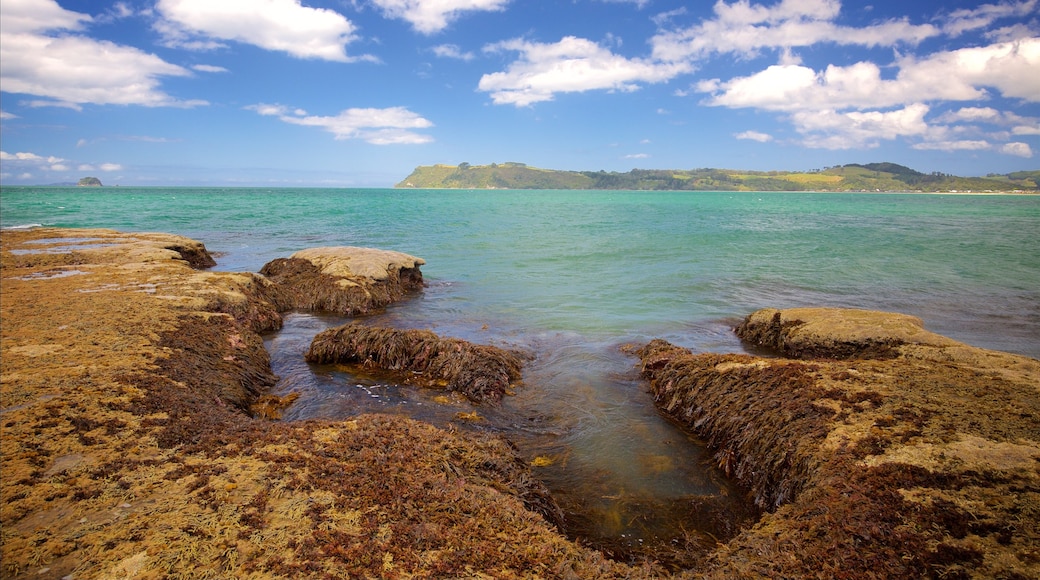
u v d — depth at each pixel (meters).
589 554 5.07
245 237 34.12
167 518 4.86
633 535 5.95
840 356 11.70
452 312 16.53
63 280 15.70
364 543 4.62
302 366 11.50
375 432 6.89
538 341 13.35
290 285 18.45
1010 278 22.44
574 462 7.54
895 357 10.66
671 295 18.91
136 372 8.48
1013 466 5.58
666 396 9.72
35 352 9.12
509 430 8.48
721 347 13.39
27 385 7.69
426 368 10.98
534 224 47.25
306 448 6.34
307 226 41.69
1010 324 15.52
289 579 4.16
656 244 32.84
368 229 39.84
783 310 14.14
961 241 35.69
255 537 4.63
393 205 79.06
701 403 8.88
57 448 6.03
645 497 6.73
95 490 5.26
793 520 5.48
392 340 11.49
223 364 10.02
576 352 12.48
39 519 4.80
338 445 6.45
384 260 19.56
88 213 51.69
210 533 4.66
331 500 5.25
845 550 4.78
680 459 7.73
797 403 7.63
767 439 7.25
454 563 4.50
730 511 6.52
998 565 4.39
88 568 4.20
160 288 14.60
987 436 6.20
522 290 19.64
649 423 8.90
